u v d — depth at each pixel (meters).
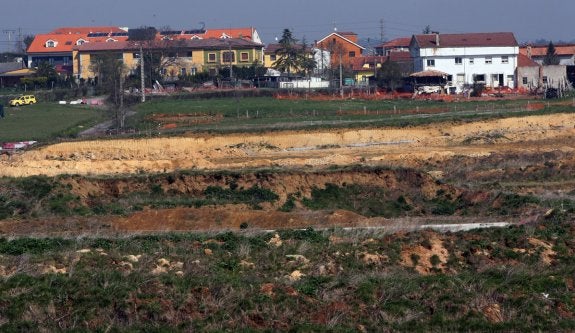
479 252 76.44
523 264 74.38
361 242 78.31
